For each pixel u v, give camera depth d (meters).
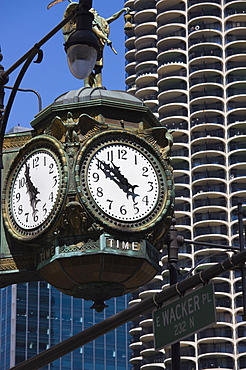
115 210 17.08
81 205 16.92
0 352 161.12
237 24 167.50
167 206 17.41
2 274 17.78
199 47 166.00
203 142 157.88
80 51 16.47
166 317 15.20
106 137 17.41
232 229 149.62
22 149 17.89
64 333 162.12
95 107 17.59
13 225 17.69
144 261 17.09
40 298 163.12
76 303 164.50
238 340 137.50
